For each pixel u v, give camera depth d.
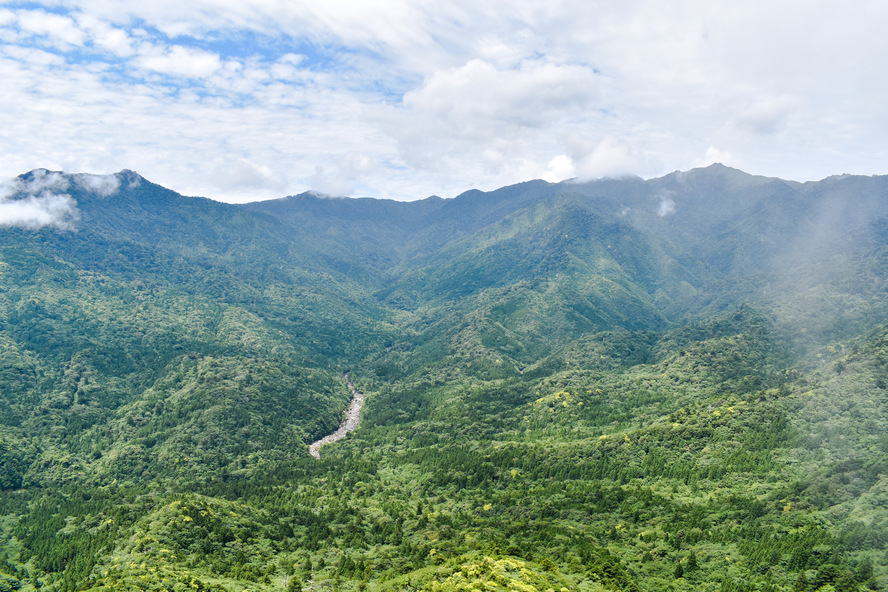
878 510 166.88
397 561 189.12
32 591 179.88
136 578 161.38
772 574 156.25
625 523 195.62
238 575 177.38
